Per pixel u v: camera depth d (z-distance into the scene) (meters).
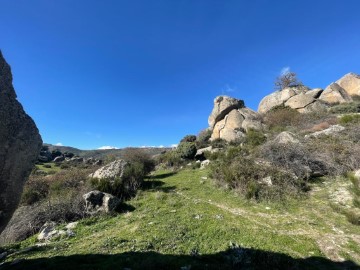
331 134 16.78
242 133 28.31
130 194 13.04
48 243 7.95
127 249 6.85
